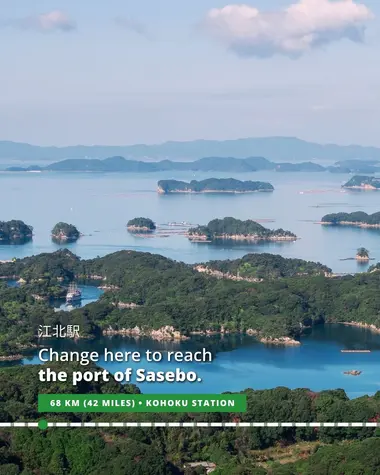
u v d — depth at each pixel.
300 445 189.00
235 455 182.00
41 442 172.62
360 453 168.62
